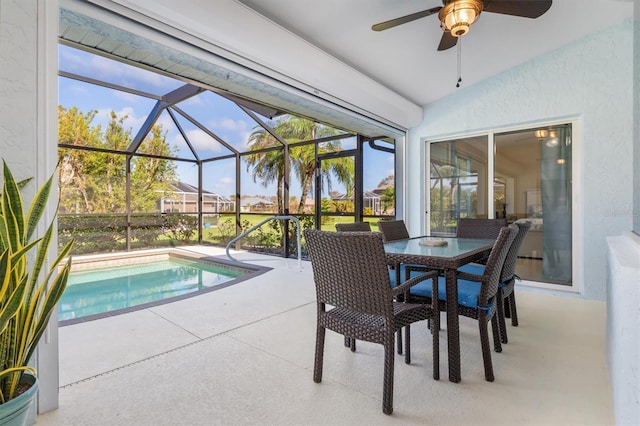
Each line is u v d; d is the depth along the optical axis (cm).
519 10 227
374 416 160
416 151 496
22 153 155
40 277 160
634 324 113
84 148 655
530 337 256
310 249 191
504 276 237
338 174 595
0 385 122
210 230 850
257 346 240
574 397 175
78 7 197
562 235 384
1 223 126
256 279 461
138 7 212
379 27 245
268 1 263
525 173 410
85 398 174
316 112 416
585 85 356
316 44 326
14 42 152
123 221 733
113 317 301
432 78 410
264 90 342
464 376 198
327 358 223
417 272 281
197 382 191
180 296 374
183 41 246
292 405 169
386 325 164
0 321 114
